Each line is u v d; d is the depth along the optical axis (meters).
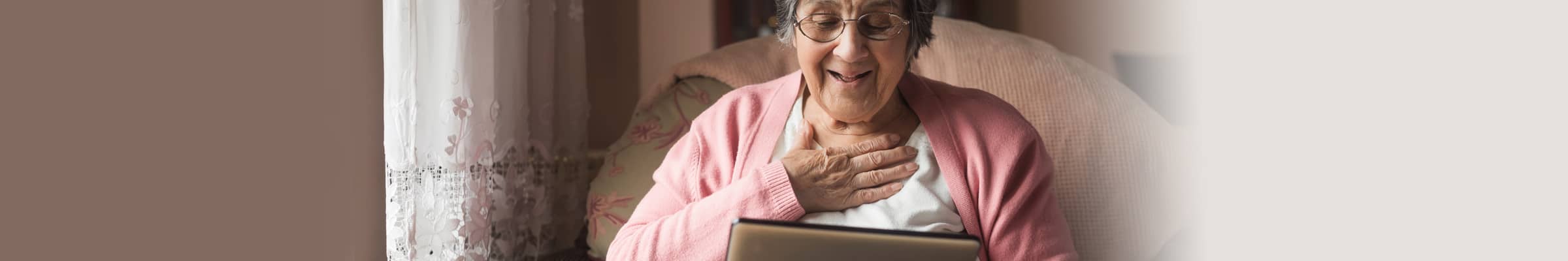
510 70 1.63
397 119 1.30
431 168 1.41
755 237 0.90
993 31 1.84
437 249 1.41
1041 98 1.59
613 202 1.64
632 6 2.54
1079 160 1.50
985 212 1.12
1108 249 1.44
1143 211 1.47
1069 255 1.12
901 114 1.18
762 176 1.09
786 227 0.90
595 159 2.03
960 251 0.89
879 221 1.07
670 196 1.22
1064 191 1.47
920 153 1.14
